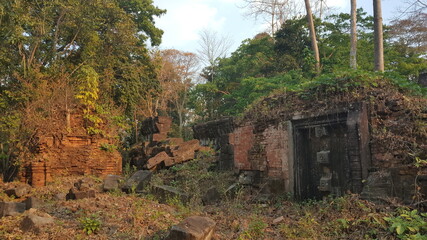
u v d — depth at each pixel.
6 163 12.37
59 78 14.80
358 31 23.94
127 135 20.33
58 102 13.60
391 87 7.77
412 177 5.66
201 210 7.57
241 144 10.23
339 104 7.58
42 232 5.21
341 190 7.54
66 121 13.30
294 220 6.46
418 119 6.61
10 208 6.90
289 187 8.39
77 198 8.04
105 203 7.22
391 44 25.25
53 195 9.49
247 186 9.57
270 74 23.48
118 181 10.28
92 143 13.70
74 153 13.01
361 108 7.00
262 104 9.96
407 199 5.64
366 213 5.64
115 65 18.97
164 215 6.51
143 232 5.41
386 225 5.14
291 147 8.52
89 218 5.68
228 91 29.83
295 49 22.66
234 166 10.53
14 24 13.60
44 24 15.10
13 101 13.92
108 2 17.98
